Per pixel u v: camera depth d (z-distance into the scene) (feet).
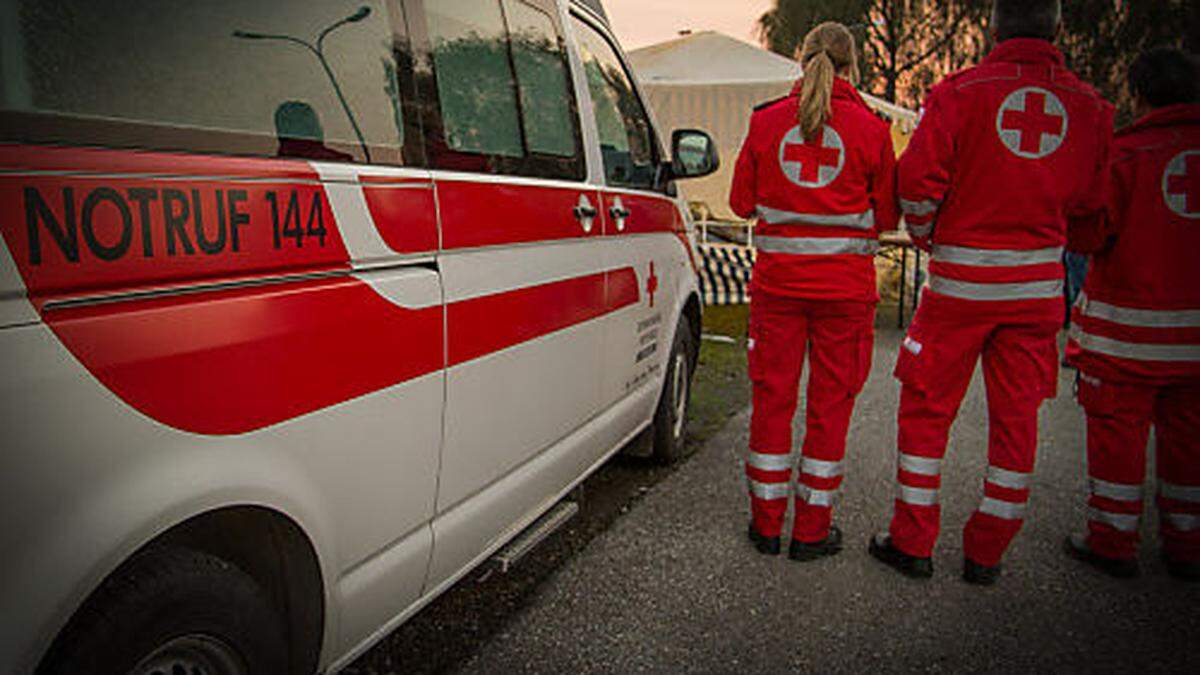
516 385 7.98
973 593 9.68
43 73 4.00
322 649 5.77
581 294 9.37
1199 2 58.65
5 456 3.67
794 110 9.46
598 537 11.01
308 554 5.48
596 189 9.89
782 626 8.87
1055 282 9.00
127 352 4.16
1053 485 13.19
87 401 3.97
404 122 6.45
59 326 3.86
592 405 10.03
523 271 8.00
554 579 9.83
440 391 6.73
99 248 4.04
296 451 5.25
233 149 4.87
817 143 9.31
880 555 10.43
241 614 4.89
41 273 3.79
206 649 4.77
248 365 4.86
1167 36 60.80
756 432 10.43
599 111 10.64
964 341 9.30
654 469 13.67
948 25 72.18
